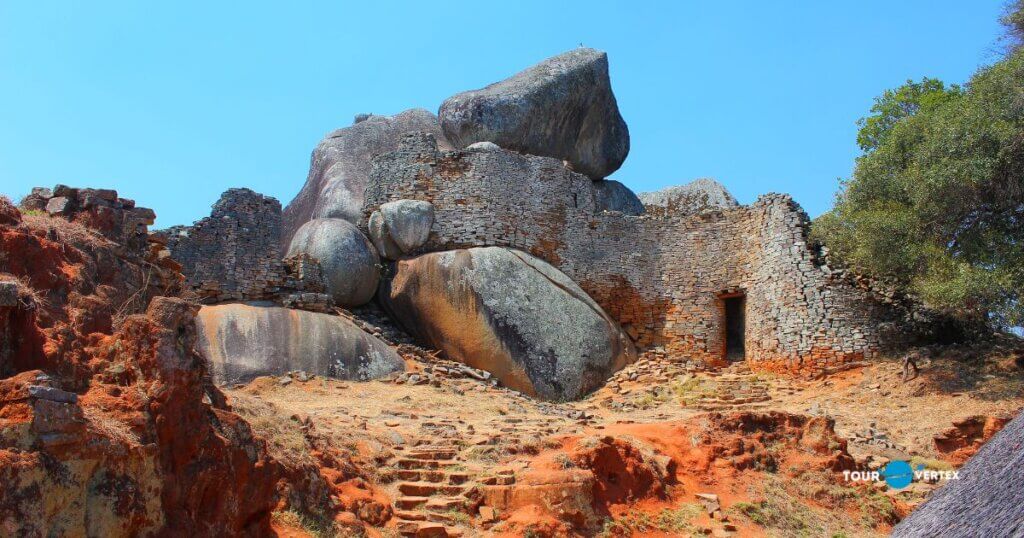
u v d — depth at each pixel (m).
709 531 14.80
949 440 18.33
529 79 31.22
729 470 16.73
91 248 11.52
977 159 21.36
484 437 16.28
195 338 10.07
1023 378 20.73
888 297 24.52
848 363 24.17
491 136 30.09
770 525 15.49
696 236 28.36
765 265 26.62
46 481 7.88
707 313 27.61
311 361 21.47
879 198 24.11
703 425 17.80
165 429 9.33
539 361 24.45
